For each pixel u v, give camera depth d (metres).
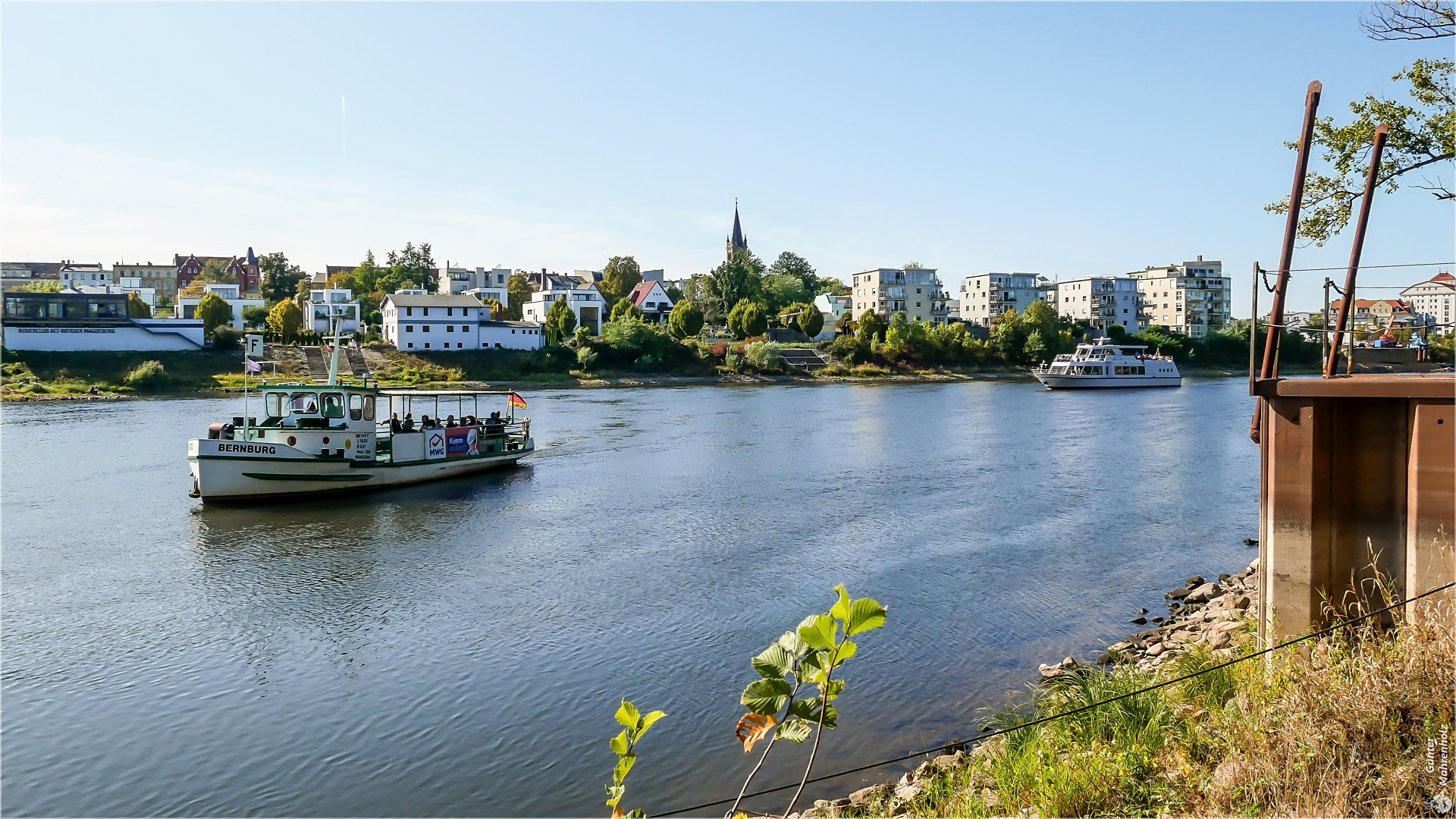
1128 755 10.62
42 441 51.56
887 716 15.30
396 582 23.73
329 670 17.97
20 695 16.86
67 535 29.14
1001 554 26.03
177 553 26.89
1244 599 19.19
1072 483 38.12
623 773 6.23
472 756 14.50
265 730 15.45
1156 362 111.56
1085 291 176.25
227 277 183.38
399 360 111.75
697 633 19.75
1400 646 9.85
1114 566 24.62
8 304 95.81
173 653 18.89
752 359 125.19
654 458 46.97
